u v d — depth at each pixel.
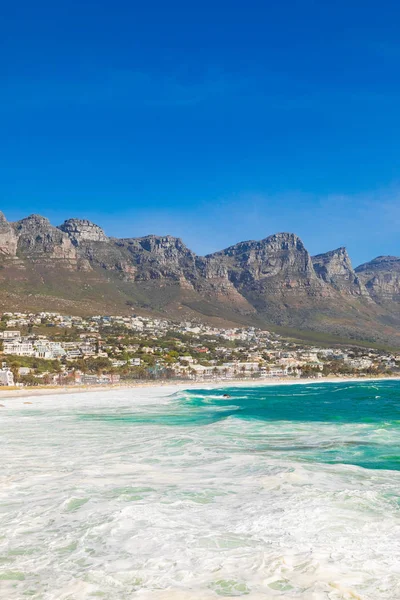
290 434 44.91
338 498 21.42
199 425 55.41
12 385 151.00
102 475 27.11
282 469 27.91
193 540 16.41
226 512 19.66
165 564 14.43
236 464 30.16
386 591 12.48
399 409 73.88
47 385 157.38
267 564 14.28
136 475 27.05
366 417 60.22
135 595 12.45
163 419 63.88
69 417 67.56
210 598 12.21
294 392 135.12
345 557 14.74
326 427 49.53
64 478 26.33
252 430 48.38
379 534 16.78
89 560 14.91
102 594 12.55
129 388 160.25
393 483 24.47
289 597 12.20
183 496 22.28
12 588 13.06
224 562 14.50
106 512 19.80
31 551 15.82
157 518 18.88
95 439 43.25
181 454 34.41
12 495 22.97
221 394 128.50
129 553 15.38
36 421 61.97
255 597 12.23
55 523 18.66
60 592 12.73
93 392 139.88
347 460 31.56
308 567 14.02
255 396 117.31
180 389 154.75
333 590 12.54
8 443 41.25
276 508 20.03
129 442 40.81
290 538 16.48
